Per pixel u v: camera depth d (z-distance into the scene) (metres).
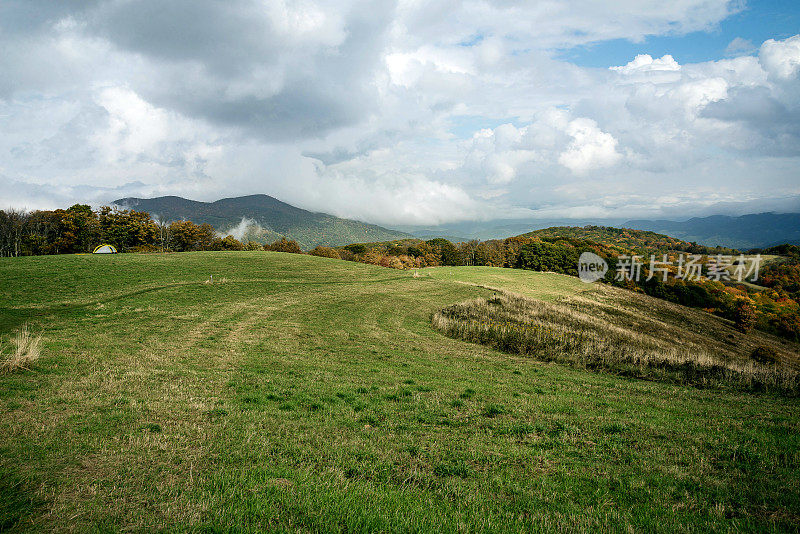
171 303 32.72
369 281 56.28
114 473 6.45
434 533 5.25
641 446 9.35
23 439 7.52
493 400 13.21
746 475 7.81
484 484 7.02
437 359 21.53
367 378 15.81
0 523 4.85
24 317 24.78
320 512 5.52
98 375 13.09
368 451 8.18
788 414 13.47
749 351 50.09
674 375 21.44
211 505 5.54
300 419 10.09
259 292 41.47
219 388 12.68
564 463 8.20
